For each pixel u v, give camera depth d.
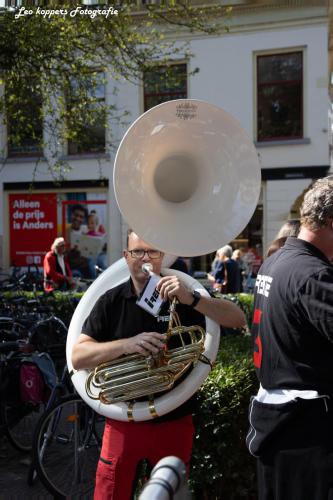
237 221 2.06
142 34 8.11
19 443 3.91
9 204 14.23
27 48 6.10
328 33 13.04
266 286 1.86
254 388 2.78
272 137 12.91
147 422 2.11
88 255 13.86
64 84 6.77
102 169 13.59
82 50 6.43
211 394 2.62
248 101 12.77
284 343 1.71
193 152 2.12
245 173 2.07
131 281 2.23
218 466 2.63
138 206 2.00
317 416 1.66
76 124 7.30
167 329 2.16
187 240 2.06
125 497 2.13
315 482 1.65
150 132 2.00
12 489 3.37
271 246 3.16
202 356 2.18
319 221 1.79
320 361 1.67
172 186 2.14
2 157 14.08
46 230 14.05
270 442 1.75
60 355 4.10
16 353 3.83
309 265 1.70
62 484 3.26
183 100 2.01
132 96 13.19
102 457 2.19
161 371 2.03
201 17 7.53
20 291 7.65
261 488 1.80
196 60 12.90
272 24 12.56
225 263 8.40
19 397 3.72
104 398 2.08
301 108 12.74
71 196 13.89
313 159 12.61
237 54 12.76
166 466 1.06
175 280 2.05
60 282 7.83
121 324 2.18
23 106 7.31
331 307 1.59
